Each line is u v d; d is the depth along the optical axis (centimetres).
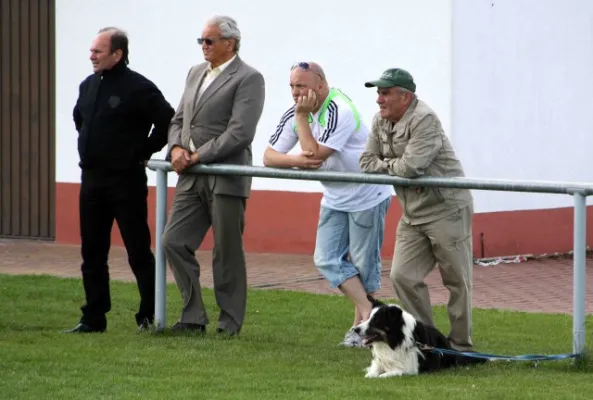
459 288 3075
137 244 3519
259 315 3941
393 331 2867
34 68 6078
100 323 3550
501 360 3075
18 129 6116
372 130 3134
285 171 3238
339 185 3400
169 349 3194
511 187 2920
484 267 5288
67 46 5953
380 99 3033
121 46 3450
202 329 3478
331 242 3456
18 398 2592
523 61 5534
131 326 3684
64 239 5994
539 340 3531
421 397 2575
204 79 3425
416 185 3025
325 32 5466
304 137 3275
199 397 2597
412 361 2891
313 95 3272
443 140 3050
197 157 3344
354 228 3419
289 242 5594
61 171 5984
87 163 3466
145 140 3491
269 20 5578
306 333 3619
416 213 3069
